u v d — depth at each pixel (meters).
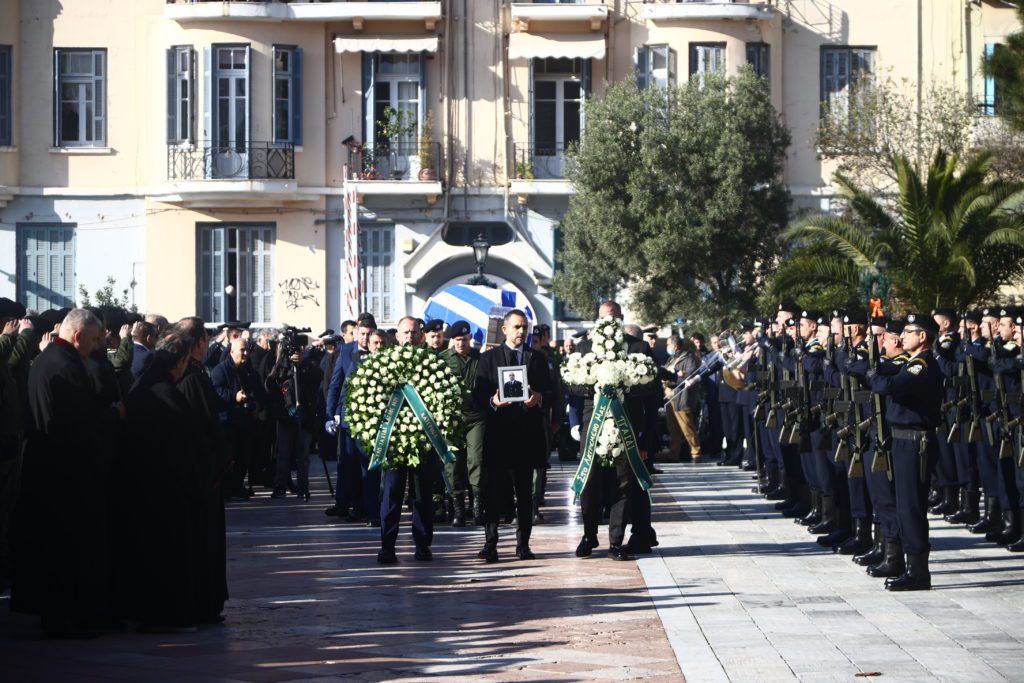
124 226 35.56
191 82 34.72
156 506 10.10
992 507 15.31
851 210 31.48
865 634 9.95
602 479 14.44
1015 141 30.64
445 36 35.12
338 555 14.13
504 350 13.83
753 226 31.25
